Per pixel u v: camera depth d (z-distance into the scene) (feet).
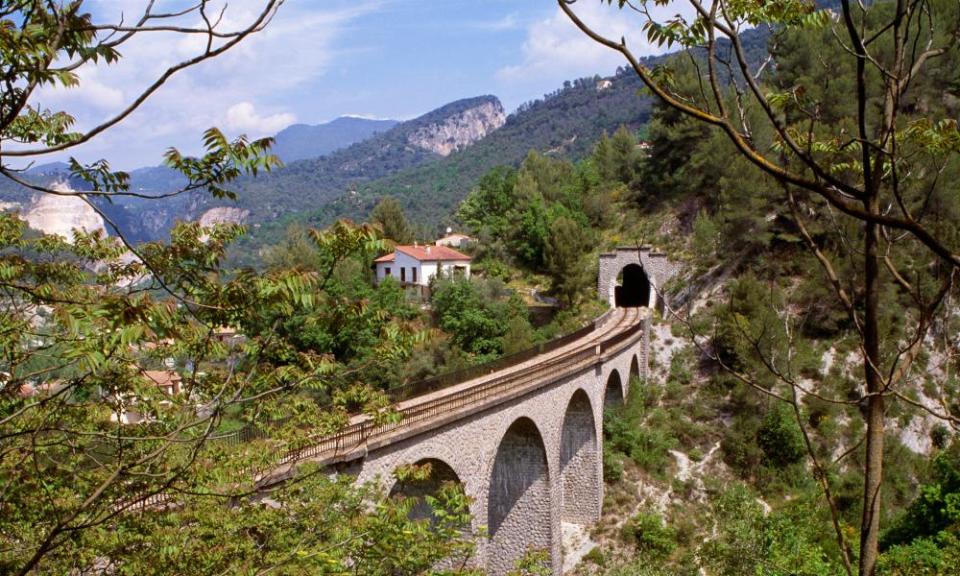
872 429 16.26
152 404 36.01
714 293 211.20
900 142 21.33
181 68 15.97
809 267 189.47
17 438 30.42
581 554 136.26
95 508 31.45
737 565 85.35
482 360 196.03
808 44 188.75
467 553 52.06
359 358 146.92
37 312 35.65
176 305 24.68
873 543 16.07
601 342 153.58
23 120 33.01
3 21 18.61
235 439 55.83
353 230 30.50
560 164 355.36
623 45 13.84
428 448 82.58
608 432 166.20
